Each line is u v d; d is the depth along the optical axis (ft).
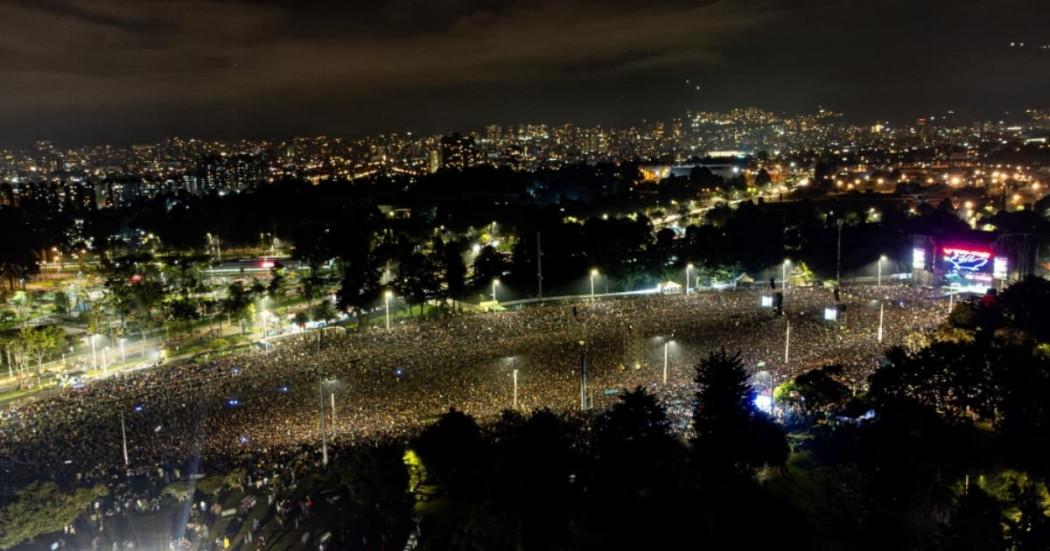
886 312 519.19
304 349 483.10
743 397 292.61
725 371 288.51
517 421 311.47
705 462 272.10
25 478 313.12
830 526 253.44
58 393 429.79
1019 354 337.93
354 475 293.02
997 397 317.22
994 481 265.54
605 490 269.64
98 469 321.32
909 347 426.92
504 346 467.93
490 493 272.72
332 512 287.07
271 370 439.22
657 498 260.42
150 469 319.68
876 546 234.38
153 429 360.07
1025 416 297.94
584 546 243.60
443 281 655.35
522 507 261.03
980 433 308.60
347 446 328.29
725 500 252.83
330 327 581.94
